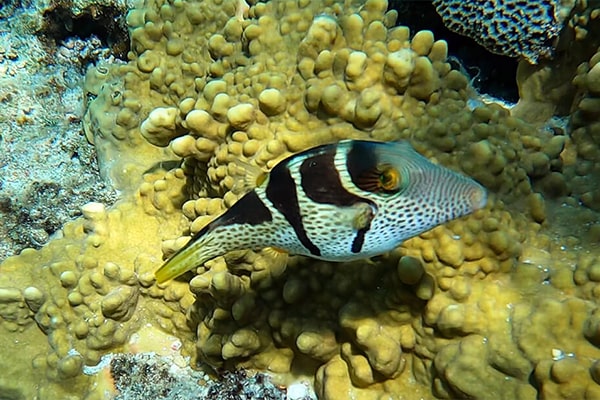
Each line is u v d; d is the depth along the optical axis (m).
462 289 0.19
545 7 0.24
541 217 0.21
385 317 0.20
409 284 0.19
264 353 0.23
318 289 0.21
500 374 0.18
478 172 0.21
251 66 0.24
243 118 0.22
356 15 0.23
